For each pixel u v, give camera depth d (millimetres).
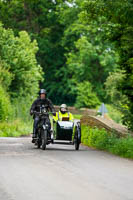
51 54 166000
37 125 37938
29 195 17203
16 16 159125
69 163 27219
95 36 145125
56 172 23109
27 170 23578
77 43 146125
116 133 40906
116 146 35375
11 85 80250
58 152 34500
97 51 147875
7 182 19891
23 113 77688
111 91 87562
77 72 147750
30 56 83625
